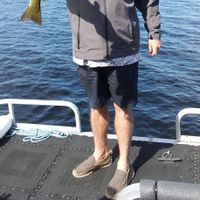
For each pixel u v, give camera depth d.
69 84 11.72
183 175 4.09
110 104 9.12
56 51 15.17
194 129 8.72
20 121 9.27
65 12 22.67
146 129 8.93
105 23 3.56
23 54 14.78
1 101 4.94
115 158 4.40
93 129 4.14
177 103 10.33
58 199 3.88
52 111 9.68
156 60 13.90
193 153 4.40
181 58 14.24
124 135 3.96
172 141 4.61
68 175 4.18
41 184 4.08
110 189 3.86
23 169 4.31
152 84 11.56
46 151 4.57
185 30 18.61
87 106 10.16
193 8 23.81
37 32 18.20
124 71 3.70
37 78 12.23
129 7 3.56
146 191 2.63
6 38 17.23
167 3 25.19
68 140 4.73
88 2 3.56
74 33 3.74
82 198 3.88
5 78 12.26
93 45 3.64
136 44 3.71
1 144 4.73
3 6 24.52
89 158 4.21
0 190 4.02
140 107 9.97
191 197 2.55
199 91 11.12
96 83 3.84
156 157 4.38
